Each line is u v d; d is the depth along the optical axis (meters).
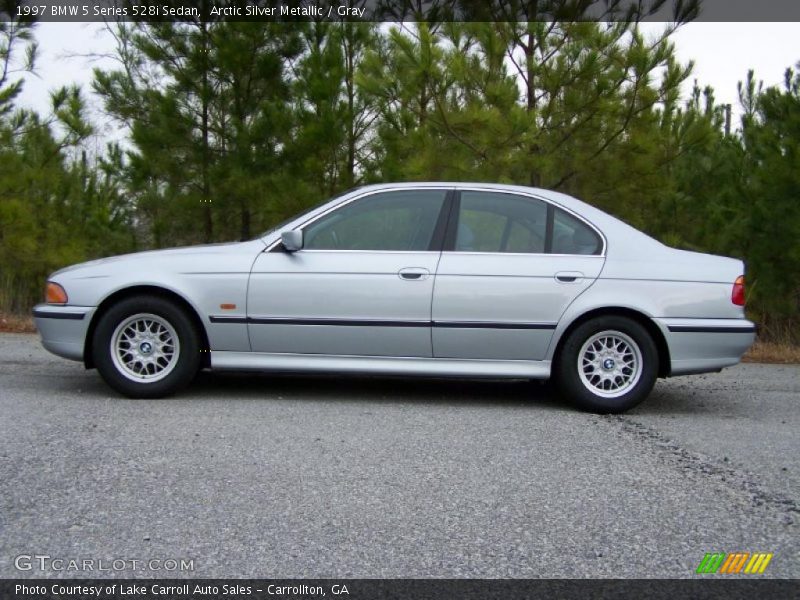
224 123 11.85
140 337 6.29
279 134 11.22
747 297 10.45
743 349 6.37
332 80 11.12
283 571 3.36
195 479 4.39
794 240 9.97
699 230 11.21
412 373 6.32
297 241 6.17
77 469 4.50
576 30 9.52
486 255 6.33
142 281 6.21
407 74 9.60
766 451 5.32
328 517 3.92
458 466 4.75
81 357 6.29
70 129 12.38
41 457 4.69
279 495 4.18
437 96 9.58
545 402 6.69
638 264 6.35
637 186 10.23
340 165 11.62
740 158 11.71
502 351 6.30
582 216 6.48
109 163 14.55
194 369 6.30
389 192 6.50
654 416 6.32
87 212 14.16
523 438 5.45
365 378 7.49
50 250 11.77
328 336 6.27
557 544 3.68
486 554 3.56
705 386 7.76
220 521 3.83
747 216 10.87
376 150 11.86
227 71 11.45
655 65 9.39
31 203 12.01
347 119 11.27
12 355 8.16
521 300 6.25
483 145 9.52
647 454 5.14
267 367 6.32
